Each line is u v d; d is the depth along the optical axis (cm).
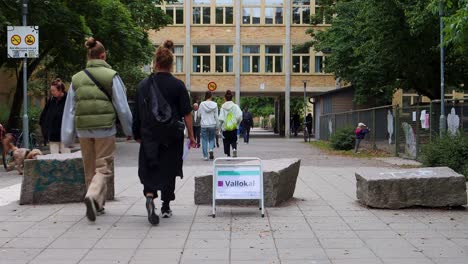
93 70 729
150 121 695
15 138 1795
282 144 3102
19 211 814
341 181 1196
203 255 577
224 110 1589
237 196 778
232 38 4581
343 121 2900
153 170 712
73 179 879
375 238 652
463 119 1409
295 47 4206
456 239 645
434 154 1357
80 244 621
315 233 678
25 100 1516
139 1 2683
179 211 820
